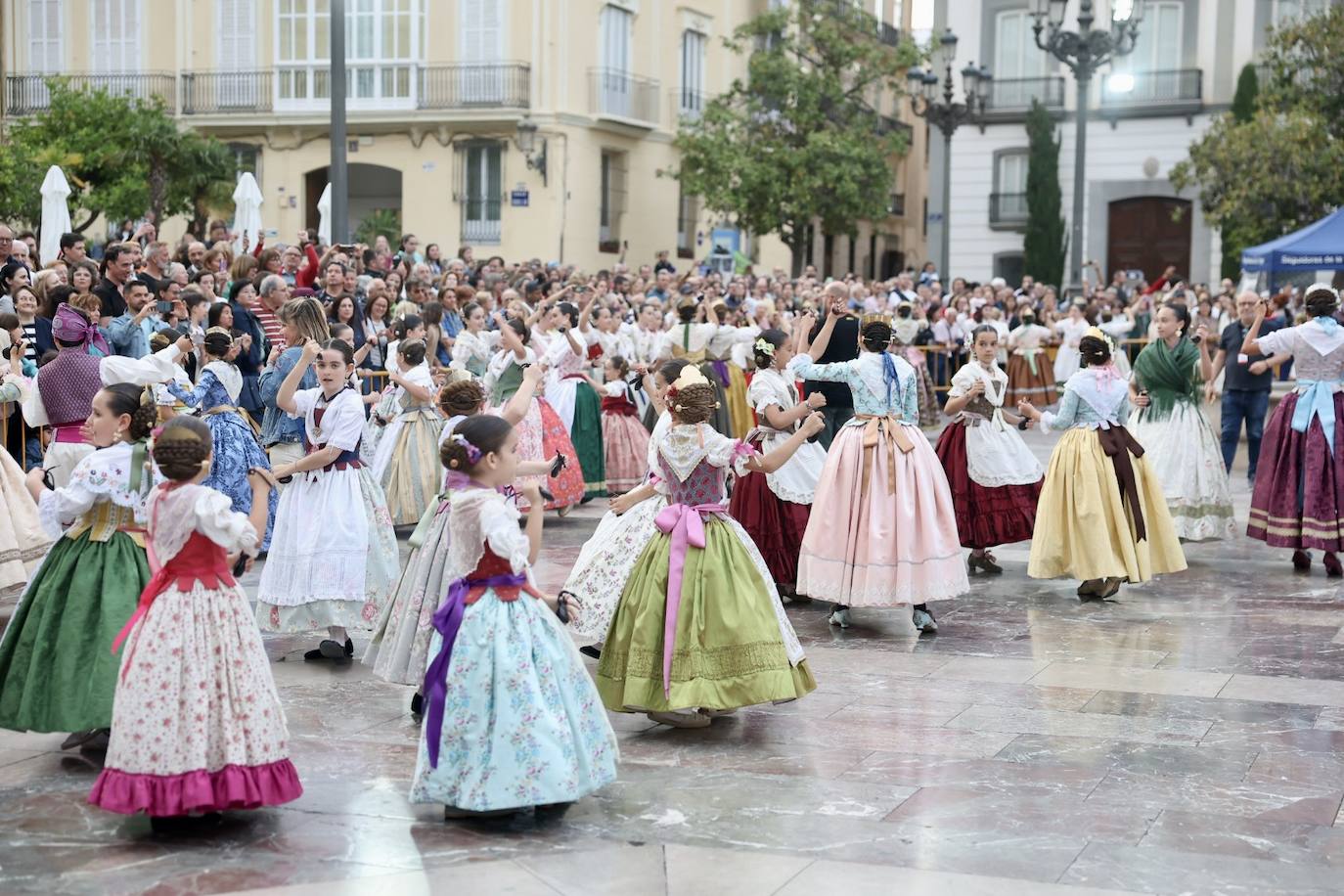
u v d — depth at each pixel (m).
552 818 5.15
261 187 28.42
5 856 4.76
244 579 9.10
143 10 28.08
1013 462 9.91
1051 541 9.09
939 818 5.17
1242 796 5.43
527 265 18.91
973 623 8.51
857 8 31.22
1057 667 7.44
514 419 6.38
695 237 31.98
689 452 6.18
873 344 8.10
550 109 27.23
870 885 4.53
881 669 7.41
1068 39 20.83
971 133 34.97
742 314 15.81
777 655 6.18
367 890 4.48
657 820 5.14
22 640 5.62
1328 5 31.56
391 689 6.92
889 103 42.28
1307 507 9.84
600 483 12.66
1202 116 32.97
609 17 28.58
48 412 8.45
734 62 32.78
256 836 4.95
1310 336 9.80
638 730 6.31
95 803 4.85
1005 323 20.89
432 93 27.30
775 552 8.88
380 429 11.44
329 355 7.35
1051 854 4.81
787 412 8.14
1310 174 27.61
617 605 6.26
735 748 6.03
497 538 4.98
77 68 28.45
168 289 11.09
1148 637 8.15
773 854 4.80
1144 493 9.30
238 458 8.55
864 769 5.75
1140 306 21.84
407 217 27.89
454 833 4.98
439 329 12.05
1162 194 33.44
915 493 7.98
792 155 29.34
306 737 6.12
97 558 5.62
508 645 5.03
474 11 27.19
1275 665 7.48
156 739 4.84
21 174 21.36
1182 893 4.48
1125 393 9.12
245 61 27.88
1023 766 5.79
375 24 27.44
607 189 29.25
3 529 7.95
